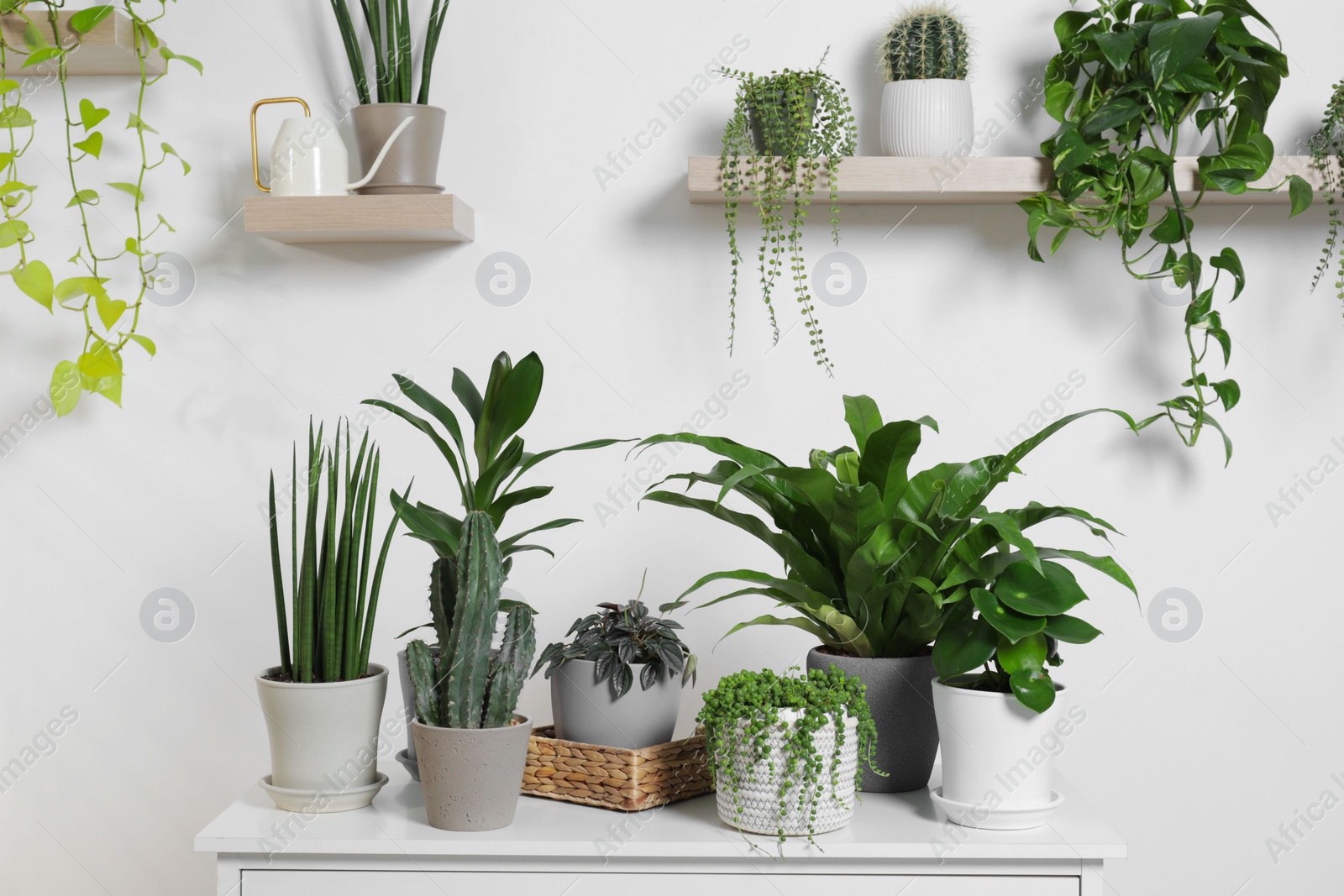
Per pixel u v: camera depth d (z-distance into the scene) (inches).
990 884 43.6
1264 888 63.6
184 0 64.1
